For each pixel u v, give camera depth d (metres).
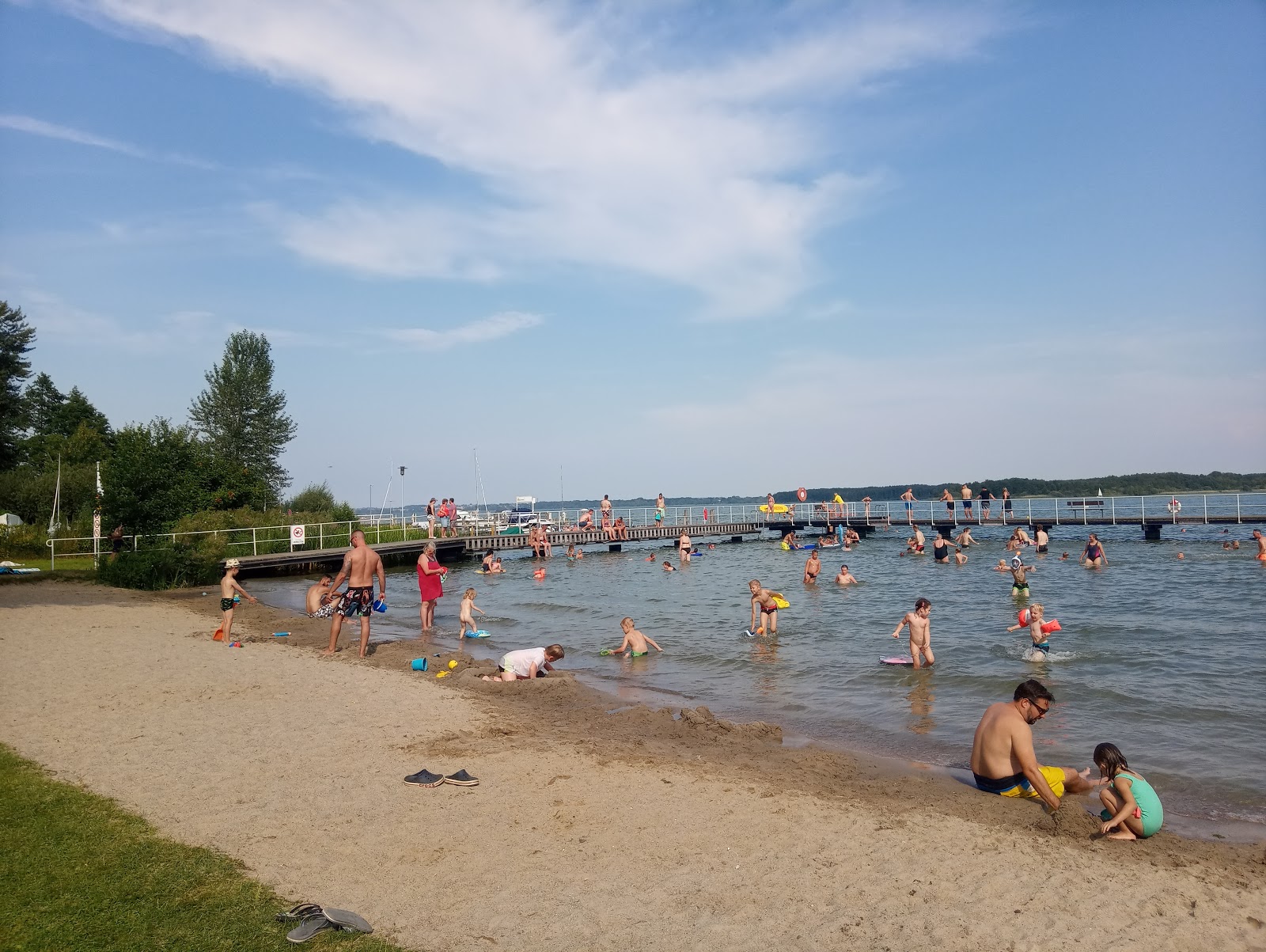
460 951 4.37
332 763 7.98
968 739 9.90
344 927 4.49
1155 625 17.19
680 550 37.16
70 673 12.02
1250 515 37.94
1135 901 5.30
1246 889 5.54
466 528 44.78
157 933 4.30
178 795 6.81
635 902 5.11
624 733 9.78
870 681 13.06
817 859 5.91
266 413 60.97
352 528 39.22
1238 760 8.90
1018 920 5.00
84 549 35.78
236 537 33.19
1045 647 14.10
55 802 6.43
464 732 9.41
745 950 4.53
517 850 5.94
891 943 4.66
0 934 4.20
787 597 24.19
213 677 12.03
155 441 33.38
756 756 8.95
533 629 19.06
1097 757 7.03
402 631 18.91
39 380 73.06
